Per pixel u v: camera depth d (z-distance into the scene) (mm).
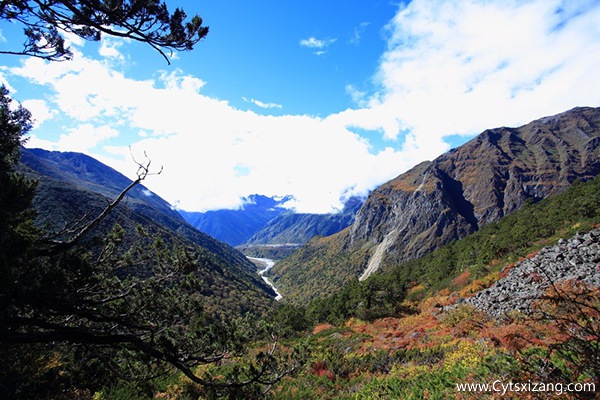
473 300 26031
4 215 5586
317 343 27547
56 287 7062
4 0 5863
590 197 42750
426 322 27078
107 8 6145
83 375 8852
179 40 6887
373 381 13461
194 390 11742
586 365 4246
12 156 7340
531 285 21016
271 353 11328
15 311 6449
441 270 55125
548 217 50812
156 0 6480
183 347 10031
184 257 10438
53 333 6996
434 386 10211
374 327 31922
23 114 7238
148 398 10570
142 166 9352
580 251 21516
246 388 11500
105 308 9500
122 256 10391
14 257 5629
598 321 4172
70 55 7332
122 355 10328
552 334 8156
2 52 6574
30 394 7613
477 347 12445
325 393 14297
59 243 8328
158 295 10414
